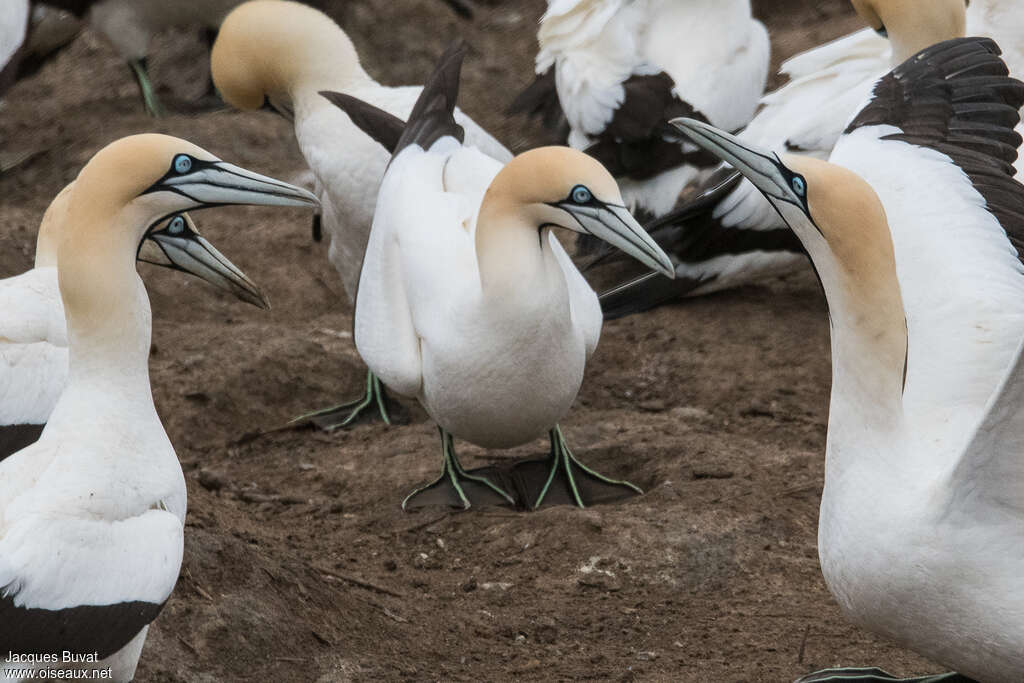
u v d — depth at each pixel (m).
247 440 14.52
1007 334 8.61
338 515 12.69
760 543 11.65
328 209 15.34
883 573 8.16
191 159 8.47
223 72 15.91
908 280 9.00
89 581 7.54
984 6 14.82
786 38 25.92
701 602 11.05
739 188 16.19
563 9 17.64
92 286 8.20
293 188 8.60
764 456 13.32
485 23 27.06
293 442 14.52
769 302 17.25
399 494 12.92
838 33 25.80
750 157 8.30
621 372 15.88
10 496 7.76
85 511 7.69
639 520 11.89
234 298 17.56
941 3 13.05
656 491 12.69
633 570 11.36
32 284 11.12
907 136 9.45
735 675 9.87
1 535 7.54
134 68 23.02
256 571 10.26
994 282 8.78
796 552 11.63
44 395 10.87
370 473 13.48
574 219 10.87
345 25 25.41
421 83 24.77
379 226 12.70
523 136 22.91
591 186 10.77
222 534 10.56
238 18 15.73
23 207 19.98
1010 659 8.05
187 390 14.83
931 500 7.93
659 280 16.77
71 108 23.70
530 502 12.96
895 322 8.16
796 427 14.37
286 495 13.09
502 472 13.34
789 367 15.62
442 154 13.02
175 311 17.08
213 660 9.41
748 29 18.14
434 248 11.89
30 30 21.39
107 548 7.66
